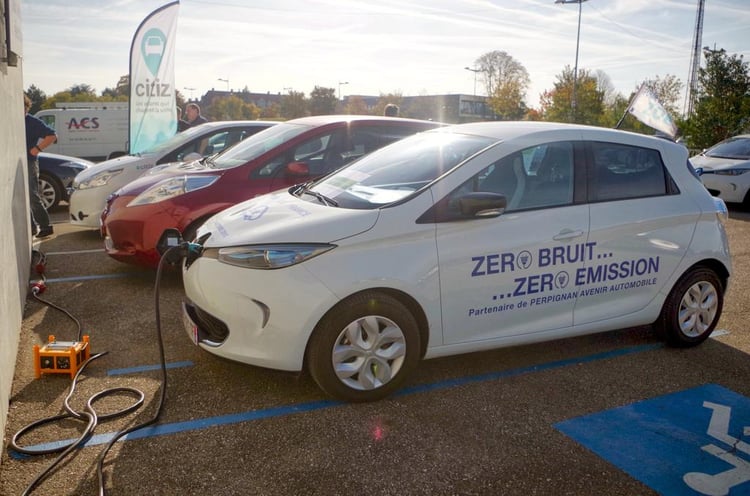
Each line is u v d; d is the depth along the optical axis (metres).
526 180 3.93
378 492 2.79
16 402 3.52
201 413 3.45
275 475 2.89
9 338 3.69
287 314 3.33
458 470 2.98
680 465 3.08
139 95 9.89
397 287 3.47
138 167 7.82
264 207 4.03
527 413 3.56
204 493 2.74
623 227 4.14
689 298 4.57
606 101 59.09
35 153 7.85
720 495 2.85
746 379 4.13
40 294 5.54
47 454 2.99
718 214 4.60
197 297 3.64
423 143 4.39
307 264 3.34
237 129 8.31
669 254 4.36
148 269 6.44
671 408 3.69
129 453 3.03
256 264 3.37
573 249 3.97
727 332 5.07
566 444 3.24
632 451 3.20
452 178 3.72
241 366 4.06
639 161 4.37
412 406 3.60
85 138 19.98
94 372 3.94
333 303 3.36
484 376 4.05
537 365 4.25
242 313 3.40
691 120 22.69
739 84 21.70
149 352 4.27
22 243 5.38
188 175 5.95
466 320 3.73
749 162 12.05
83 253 7.20
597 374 4.14
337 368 3.46
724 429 3.45
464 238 3.64
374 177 4.09
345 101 75.25
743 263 7.59
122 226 5.74
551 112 46.19
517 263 3.80
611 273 4.16
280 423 3.36
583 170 4.11
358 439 3.22
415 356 3.63
